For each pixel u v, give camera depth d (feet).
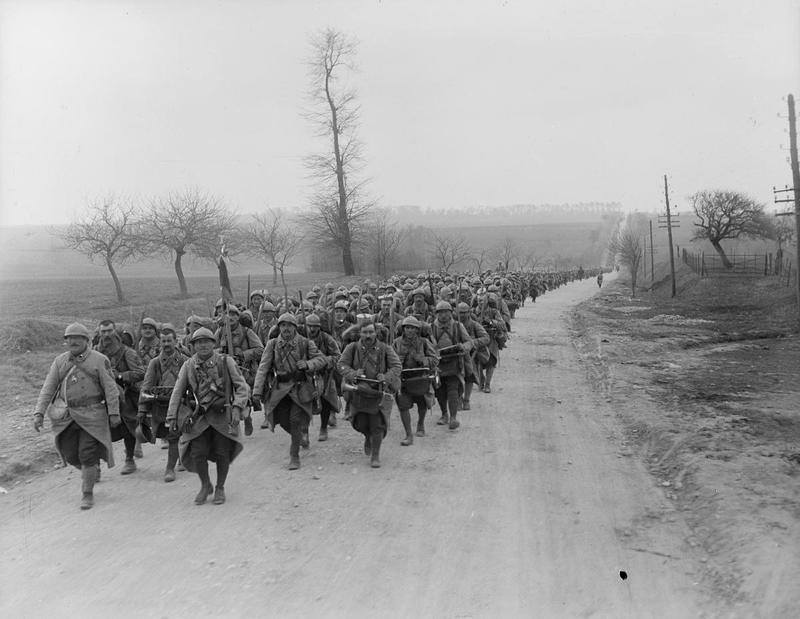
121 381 25.27
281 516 20.71
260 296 39.93
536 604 15.23
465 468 25.68
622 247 268.00
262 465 26.30
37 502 22.35
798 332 70.08
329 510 21.21
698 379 44.16
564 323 93.97
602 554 17.84
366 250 161.79
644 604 15.14
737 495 20.70
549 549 18.20
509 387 43.55
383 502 21.93
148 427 25.39
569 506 21.49
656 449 27.81
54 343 54.08
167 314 73.77
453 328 32.42
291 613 14.89
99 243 81.92
